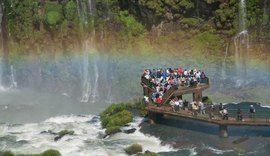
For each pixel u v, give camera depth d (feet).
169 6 318.65
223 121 222.89
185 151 215.51
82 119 267.80
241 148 214.28
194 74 256.11
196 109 229.86
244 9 307.78
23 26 338.13
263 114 231.30
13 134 246.47
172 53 320.29
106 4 328.08
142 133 236.63
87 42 330.34
